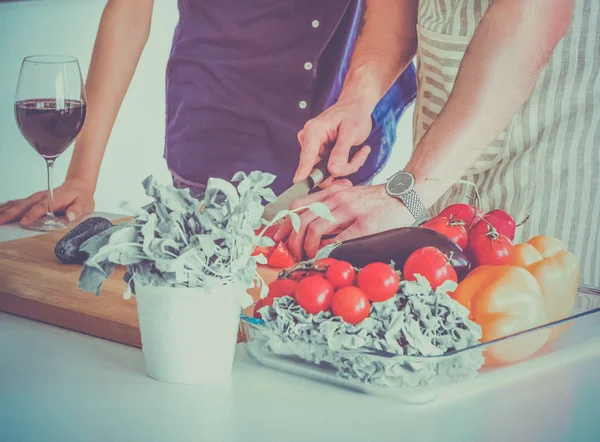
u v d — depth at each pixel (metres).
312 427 0.69
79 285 0.75
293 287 0.82
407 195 1.25
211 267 0.75
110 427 0.70
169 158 1.81
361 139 1.56
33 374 0.82
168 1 1.74
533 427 0.69
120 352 0.89
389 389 0.74
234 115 1.72
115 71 1.82
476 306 0.82
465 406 0.74
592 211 1.32
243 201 0.74
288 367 0.80
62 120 1.31
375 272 0.76
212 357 0.79
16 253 1.17
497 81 1.28
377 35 1.53
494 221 0.96
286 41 1.63
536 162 1.34
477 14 1.33
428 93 1.44
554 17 1.24
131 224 0.76
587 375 0.80
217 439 0.67
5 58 2.04
